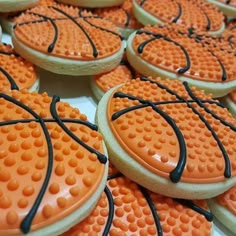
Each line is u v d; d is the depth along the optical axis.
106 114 0.14
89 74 0.17
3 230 0.10
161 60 0.17
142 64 0.18
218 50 0.19
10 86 0.16
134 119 0.14
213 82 0.17
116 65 0.19
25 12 0.20
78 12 0.20
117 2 0.22
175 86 0.16
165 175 0.13
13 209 0.10
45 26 0.18
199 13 0.23
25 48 0.17
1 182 0.10
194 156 0.13
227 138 0.14
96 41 0.18
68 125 0.13
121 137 0.13
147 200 0.13
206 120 0.15
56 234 0.11
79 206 0.11
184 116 0.14
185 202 0.13
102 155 0.12
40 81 0.18
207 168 0.13
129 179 0.13
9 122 0.12
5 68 0.16
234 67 0.18
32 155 0.11
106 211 0.12
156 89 0.16
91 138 0.13
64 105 0.14
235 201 0.14
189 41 0.19
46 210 0.10
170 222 0.13
